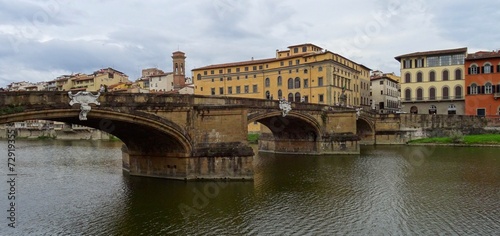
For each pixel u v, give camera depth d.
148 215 28.11
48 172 47.25
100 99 31.59
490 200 31.28
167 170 40.34
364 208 29.66
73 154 70.06
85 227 25.61
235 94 115.50
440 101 96.75
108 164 54.50
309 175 43.53
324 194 34.09
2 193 35.41
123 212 28.86
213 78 119.19
